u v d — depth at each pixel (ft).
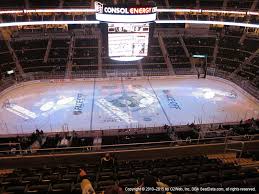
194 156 55.31
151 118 109.29
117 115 111.24
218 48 163.84
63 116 110.52
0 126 103.35
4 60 146.51
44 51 157.28
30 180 42.83
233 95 128.77
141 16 96.84
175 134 92.22
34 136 89.66
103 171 45.39
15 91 131.75
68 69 147.84
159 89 135.03
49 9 157.89
